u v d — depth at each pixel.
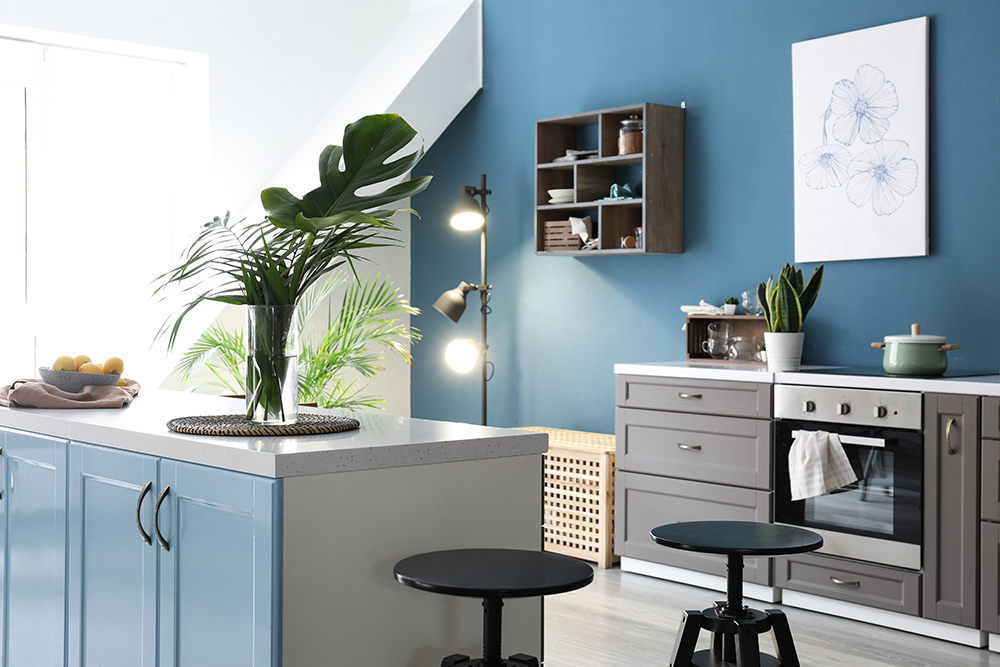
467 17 6.02
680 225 5.05
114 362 3.01
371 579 1.91
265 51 5.98
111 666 2.29
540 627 2.17
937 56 4.16
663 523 4.46
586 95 5.52
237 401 3.11
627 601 4.14
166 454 2.08
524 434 2.16
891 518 3.70
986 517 3.46
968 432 3.49
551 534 5.07
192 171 5.89
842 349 4.48
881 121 4.29
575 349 5.58
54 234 5.59
